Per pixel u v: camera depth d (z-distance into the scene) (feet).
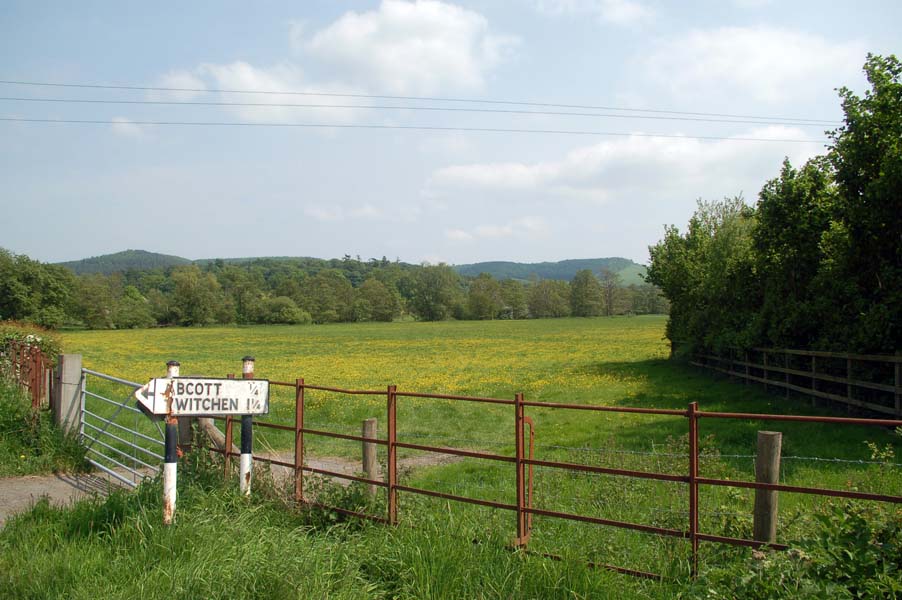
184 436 27.53
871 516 15.83
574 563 15.90
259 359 156.76
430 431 49.75
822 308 53.62
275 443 44.14
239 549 16.97
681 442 29.84
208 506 20.39
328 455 40.93
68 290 281.54
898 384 41.65
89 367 125.29
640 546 18.51
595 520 17.19
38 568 16.87
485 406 63.21
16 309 261.44
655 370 99.14
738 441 39.63
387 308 482.28
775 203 60.95
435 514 20.31
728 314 80.23
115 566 16.84
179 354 175.11
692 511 16.02
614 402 65.36
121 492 23.12
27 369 40.98
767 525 15.37
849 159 48.03
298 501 22.61
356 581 16.02
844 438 38.88
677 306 111.86
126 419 48.37
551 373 103.60
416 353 170.91
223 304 424.87
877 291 47.85
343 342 233.76
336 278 528.22
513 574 15.87
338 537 19.03
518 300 523.70
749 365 70.08
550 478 29.19
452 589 15.55
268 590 15.11
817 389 55.62
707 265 91.76
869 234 46.91
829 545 13.61
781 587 12.94
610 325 334.03
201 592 15.06
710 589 13.53
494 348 184.96
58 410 35.94
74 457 33.35
